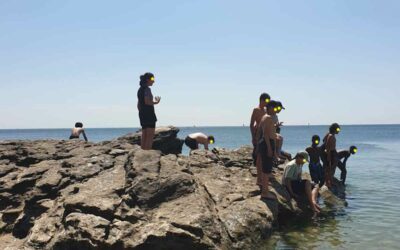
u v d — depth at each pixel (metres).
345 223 10.05
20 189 9.73
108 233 7.13
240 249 7.89
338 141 72.12
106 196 8.08
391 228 9.52
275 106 9.68
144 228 7.31
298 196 11.16
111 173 9.41
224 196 9.41
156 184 8.42
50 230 7.68
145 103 10.89
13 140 13.55
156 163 9.12
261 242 8.38
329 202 12.48
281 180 11.63
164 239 7.11
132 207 7.94
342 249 7.95
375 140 76.06
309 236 8.89
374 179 17.94
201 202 8.30
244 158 13.83
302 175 12.82
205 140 15.16
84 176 9.52
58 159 11.52
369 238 8.70
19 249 7.34
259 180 10.55
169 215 7.79
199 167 11.37
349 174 19.89
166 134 14.85
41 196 9.05
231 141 80.94
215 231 7.77
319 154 14.45
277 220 9.78
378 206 12.05
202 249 7.31
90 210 7.64
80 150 11.73
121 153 11.53
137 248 6.98
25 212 8.87
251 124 10.88
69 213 7.75
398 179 17.91
